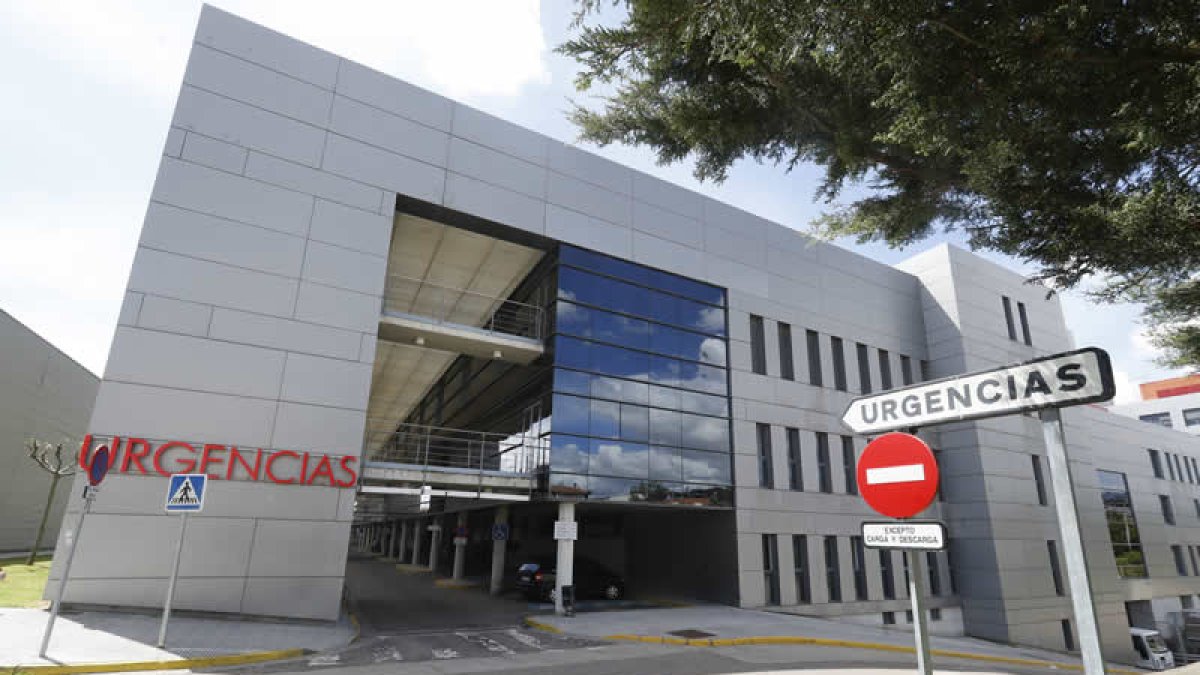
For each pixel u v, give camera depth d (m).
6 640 8.36
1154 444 36.06
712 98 6.11
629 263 18.50
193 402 12.06
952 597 22.28
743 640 12.44
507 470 17.12
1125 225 5.20
